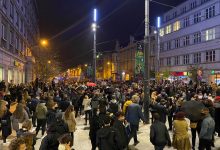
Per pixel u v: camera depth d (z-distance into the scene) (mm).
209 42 50688
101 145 7527
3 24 29141
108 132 7516
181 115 8984
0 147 6102
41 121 12930
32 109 15016
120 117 8586
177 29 62188
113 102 14758
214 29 49500
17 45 39625
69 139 6016
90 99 16922
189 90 26375
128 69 88062
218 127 11758
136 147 11562
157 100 14172
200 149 9094
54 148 6844
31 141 5648
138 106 11602
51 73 63719
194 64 54062
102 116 9773
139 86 29094
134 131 11562
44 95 17156
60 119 7723
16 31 37688
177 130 8906
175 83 42938
